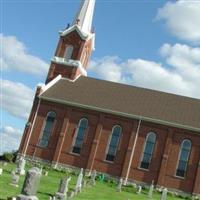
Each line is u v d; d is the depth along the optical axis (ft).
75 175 192.85
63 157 206.49
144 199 149.69
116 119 205.87
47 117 213.66
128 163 198.39
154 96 223.10
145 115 204.03
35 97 216.74
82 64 239.71
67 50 237.04
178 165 193.98
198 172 190.49
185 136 196.85
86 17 246.27
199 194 187.83
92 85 230.07
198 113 209.46
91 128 207.41
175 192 190.49
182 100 220.64
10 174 137.59
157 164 195.83
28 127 212.84
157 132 199.93
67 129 209.87
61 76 232.32
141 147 199.62
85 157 204.03
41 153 209.15
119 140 202.90
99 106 209.87
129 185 193.88
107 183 182.50
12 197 88.07
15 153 212.43
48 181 142.20
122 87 230.27
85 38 236.02
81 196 121.29
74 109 212.02
